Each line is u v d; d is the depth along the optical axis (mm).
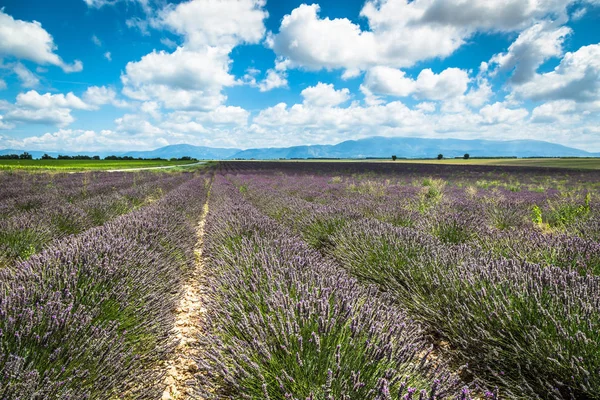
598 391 1737
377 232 4449
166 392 2123
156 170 38594
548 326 2094
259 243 3959
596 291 2355
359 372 1527
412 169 43250
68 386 1582
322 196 12086
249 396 1664
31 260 2738
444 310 2793
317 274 2801
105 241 3404
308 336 1875
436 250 3824
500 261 3154
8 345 1608
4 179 17328
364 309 2131
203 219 9766
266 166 59469
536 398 1890
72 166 43719
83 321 1877
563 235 4219
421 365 1754
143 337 2307
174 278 3693
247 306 2373
